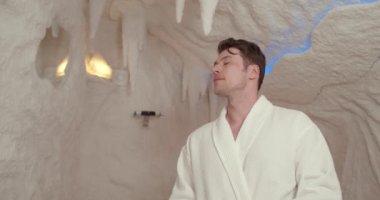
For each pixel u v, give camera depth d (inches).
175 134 191.2
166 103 190.1
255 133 45.0
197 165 48.2
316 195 40.5
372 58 121.3
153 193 178.2
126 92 175.9
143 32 166.6
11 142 97.2
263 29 133.3
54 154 129.5
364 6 104.7
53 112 123.6
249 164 43.1
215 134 47.3
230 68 48.1
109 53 176.6
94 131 167.3
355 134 148.0
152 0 154.7
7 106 93.6
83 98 159.9
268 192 41.3
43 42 125.9
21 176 105.3
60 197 138.1
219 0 131.4
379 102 130.6
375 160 136.5
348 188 152.8
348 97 142.9
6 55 91.0
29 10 99.3
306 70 141.0
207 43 160.6
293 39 130.6
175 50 184.9
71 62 139.9
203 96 197.5
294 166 43.0
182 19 155.1
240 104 48.5
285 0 116.3
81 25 149.9
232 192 42.8
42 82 113.1
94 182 164.9
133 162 175.2
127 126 175.0
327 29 118.4
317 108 159.0
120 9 162.7
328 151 44.6
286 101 166.4
